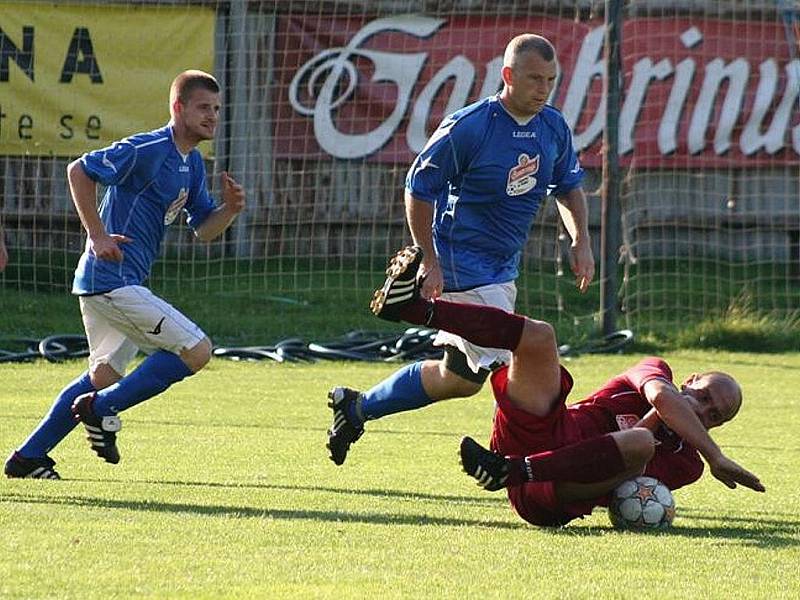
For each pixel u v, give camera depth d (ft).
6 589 50.01
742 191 193.88
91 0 171.32
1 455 88.99
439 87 185.26
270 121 186.70
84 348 154.40
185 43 172.55
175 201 80.84
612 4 157.58
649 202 192.44
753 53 191.11
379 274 188.85
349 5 185.37
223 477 81.20
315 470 84.89
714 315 174.81
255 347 158.61
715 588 52.49
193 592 50.21
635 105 189.47
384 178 188.24
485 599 49.90
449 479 82.23
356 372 143.84
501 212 78.07
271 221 188.34
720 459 65.31
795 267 196.75
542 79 74.54
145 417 109.70
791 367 151.02
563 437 65.62
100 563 54.49
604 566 56.24
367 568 54.80
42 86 171.42
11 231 183.32
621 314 178.40
